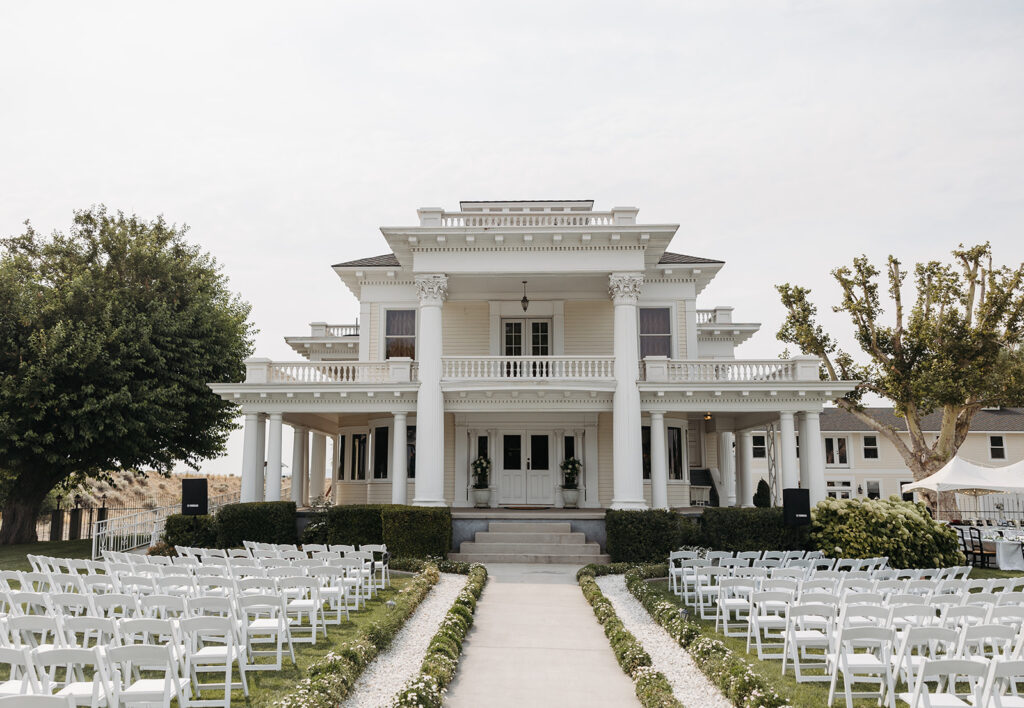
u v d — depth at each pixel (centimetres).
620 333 2486
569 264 2514
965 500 4494
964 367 3372
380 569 1998
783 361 2528
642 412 2719
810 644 1006
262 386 2517
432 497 2425
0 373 2647
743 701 867
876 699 908
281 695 896
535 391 2484
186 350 2989
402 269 2842
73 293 2788
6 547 2820
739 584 1375
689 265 2809
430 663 985
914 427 3516
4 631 917
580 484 2773
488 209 2961
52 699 514
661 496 2461
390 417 2888
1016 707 742
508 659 1113
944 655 1076
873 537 2031
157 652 724
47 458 2717
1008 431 4709
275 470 2542
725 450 3244
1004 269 3366
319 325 3447
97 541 2450
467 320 2905
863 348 3591
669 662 1088
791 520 2134
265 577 1181
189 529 2323
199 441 3266
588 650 1169
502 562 2225
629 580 1734
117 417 2684
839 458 4803
